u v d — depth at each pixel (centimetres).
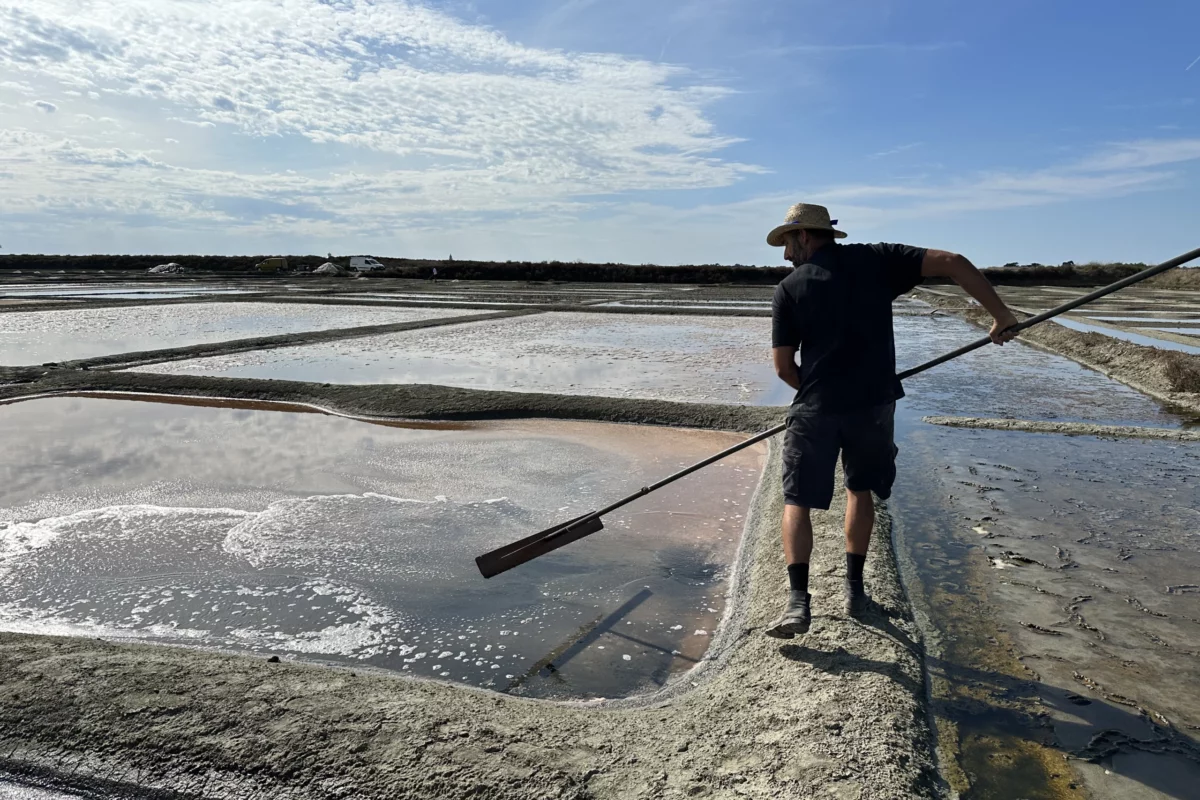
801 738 231
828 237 306
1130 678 283
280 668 283
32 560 417
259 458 621
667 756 229
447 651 321
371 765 222
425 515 485
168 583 387
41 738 239
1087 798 219
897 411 803
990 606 344
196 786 220
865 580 349
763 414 745
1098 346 1224
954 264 281
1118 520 457
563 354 1257
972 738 247
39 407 840
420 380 987
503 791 212
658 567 404
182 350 1223
